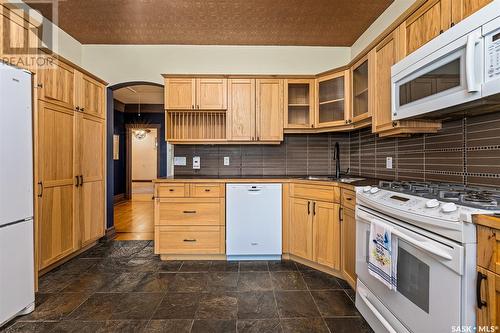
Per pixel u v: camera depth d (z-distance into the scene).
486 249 0.89
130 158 6.95
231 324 1.68
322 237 2.45
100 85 3.20
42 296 2.01
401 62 1.63
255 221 2.76
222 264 2.67
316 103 3.01
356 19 2.77
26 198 1.75
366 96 2.35
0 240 1.57
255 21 2.81
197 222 2.75
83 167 2.85
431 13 1.48
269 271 2.49
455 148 1.67
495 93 1.01
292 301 1.95
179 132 3.23
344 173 3.33
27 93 1.76
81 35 3.15
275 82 3.06
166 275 2.39
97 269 2.52
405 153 2.20
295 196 2.71
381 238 1.39
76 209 2.73
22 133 1.72
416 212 1.16
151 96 5.89
